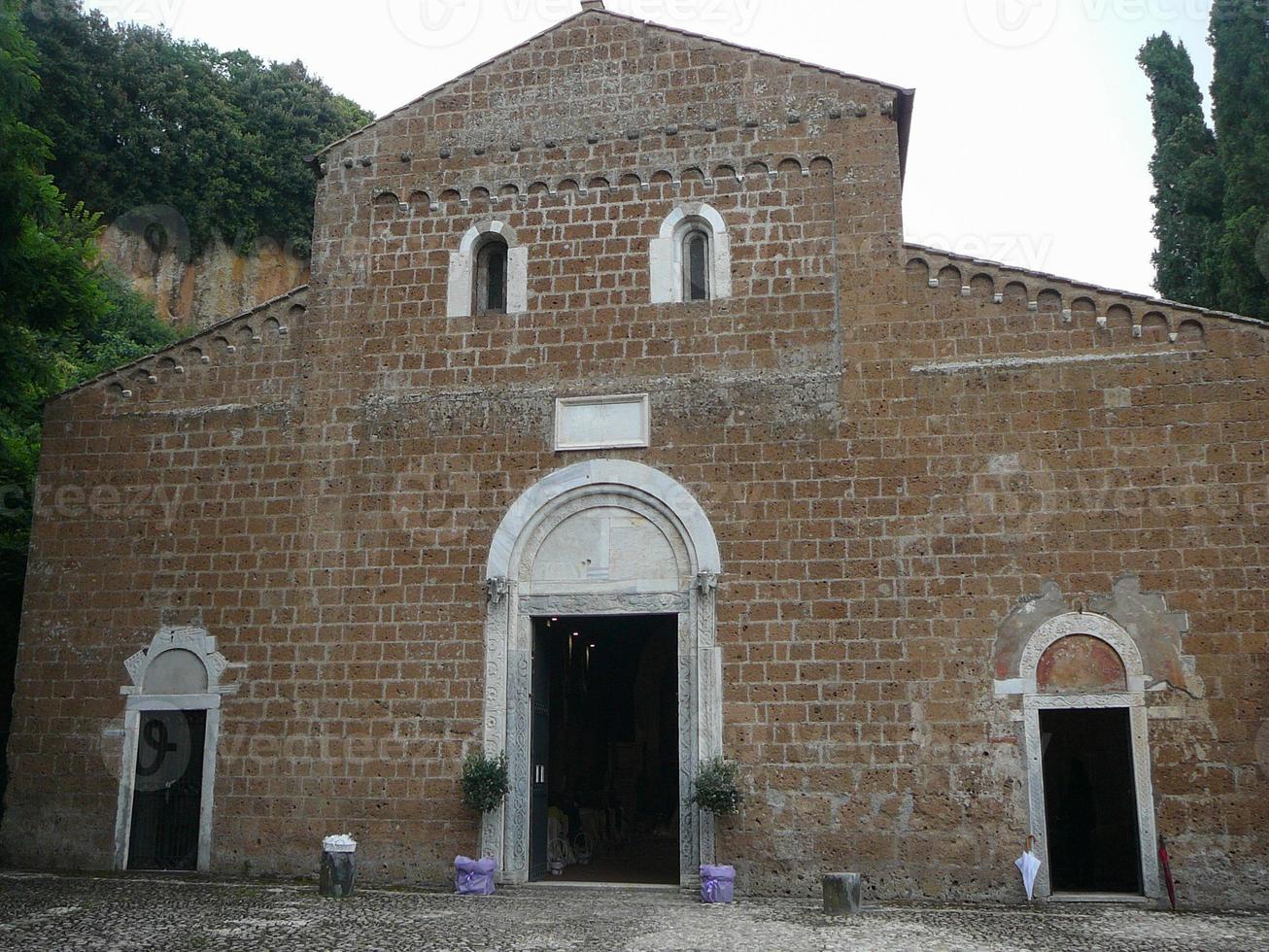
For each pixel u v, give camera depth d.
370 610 18.97
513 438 19.28
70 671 19.70
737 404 18.69
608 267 19.64
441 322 19.97
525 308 19.77
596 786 29.28
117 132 50.75
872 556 17.72
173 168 51.88
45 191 18.91
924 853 16.67
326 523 19.45
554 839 21.34
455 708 18.39
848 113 19.41
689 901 16.52
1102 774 21.86
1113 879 21.02
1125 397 17.50
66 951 11.86
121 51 51.66
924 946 12.55
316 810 18.38
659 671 30.41
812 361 18.59
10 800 19.39
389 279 20.28
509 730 18.25
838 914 15.05
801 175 19.34
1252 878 15.82
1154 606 16.80
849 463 18.11
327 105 57.72
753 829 17.20
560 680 25.14
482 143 20.55
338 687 18.77
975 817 16.67
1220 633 16.55
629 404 19.08
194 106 52.75
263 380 20.25
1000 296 18.19
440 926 13.77
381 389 19.86
